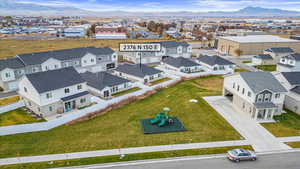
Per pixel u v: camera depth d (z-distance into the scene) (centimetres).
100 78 5172
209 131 3362
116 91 5222
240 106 4162
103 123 3644
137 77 6034
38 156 2700
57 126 3538
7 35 16225
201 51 11169
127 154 2752
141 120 3741
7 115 3903
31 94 3947
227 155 2727
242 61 8781
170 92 5184
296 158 2722
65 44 12331
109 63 7338
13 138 3133
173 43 9044
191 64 7281
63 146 2923
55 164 2542
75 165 2530
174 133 3297
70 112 4097
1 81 5141
